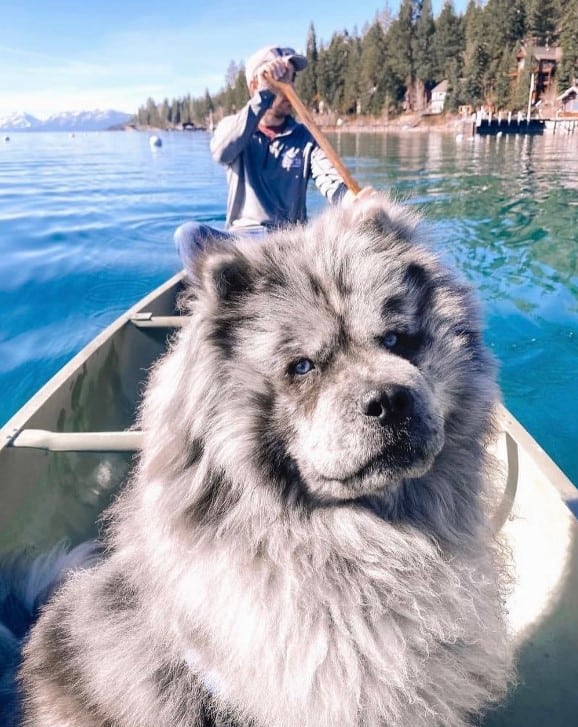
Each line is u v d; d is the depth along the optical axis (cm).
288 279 56
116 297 212
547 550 71
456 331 59
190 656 52
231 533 52
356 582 52
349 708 48
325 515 53
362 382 49
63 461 86
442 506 56
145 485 56
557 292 211
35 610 68
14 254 257
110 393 112
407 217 66
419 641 51
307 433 51
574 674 61
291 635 50
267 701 49
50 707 56
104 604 58
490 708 59
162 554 53
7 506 73
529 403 144
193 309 58
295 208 142
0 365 162
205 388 53
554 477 74
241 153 139
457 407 58
